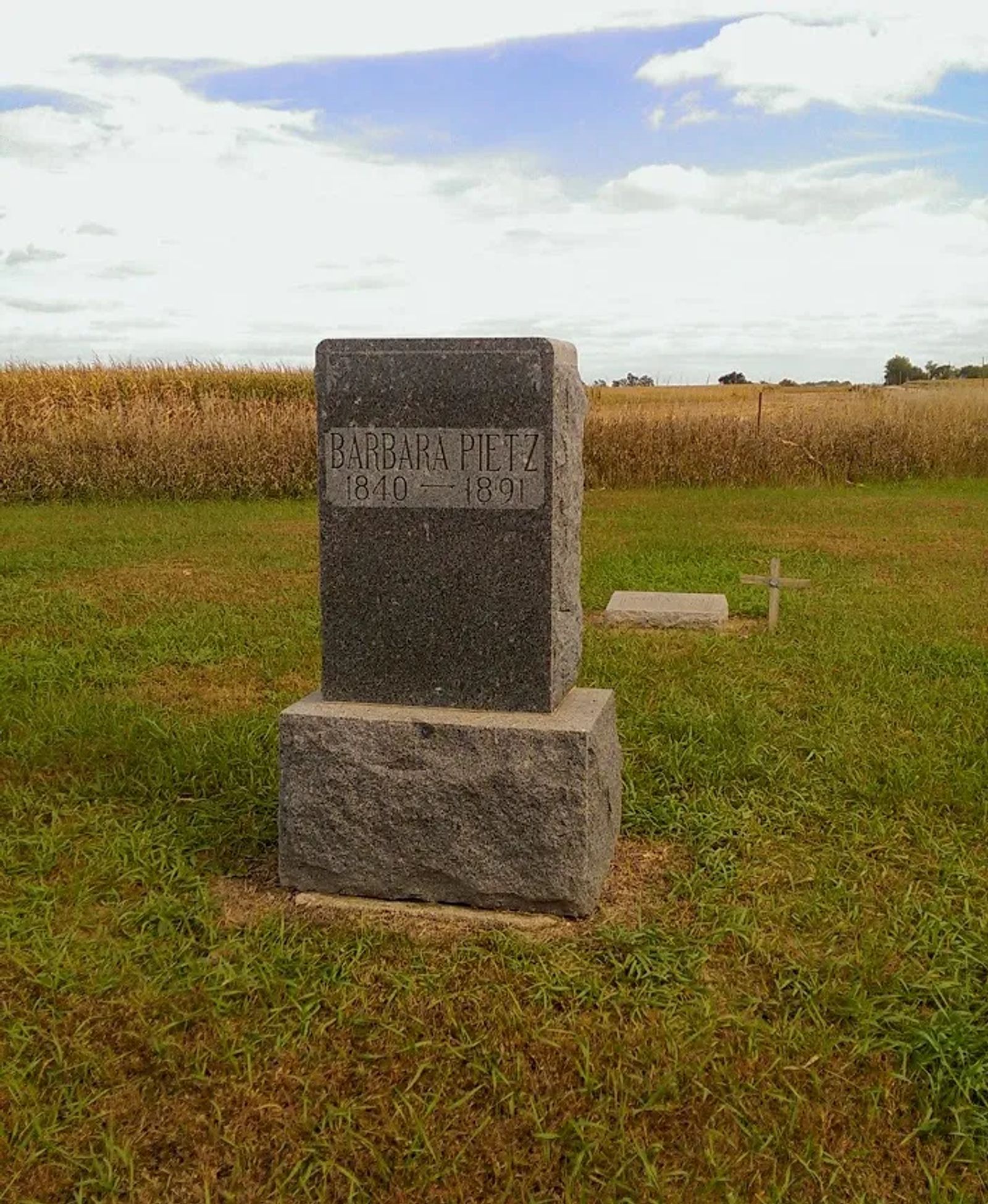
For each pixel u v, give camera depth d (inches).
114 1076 114.0
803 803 176.4
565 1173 101.6
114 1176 101.0
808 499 665.0
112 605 340.5
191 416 717.9
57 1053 116.1
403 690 147.1
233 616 321.4
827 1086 111.8
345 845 144.8
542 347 137.5
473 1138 105.4
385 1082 113.2
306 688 251.8
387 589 145.4
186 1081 113.0
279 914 142.3
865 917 142.4
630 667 260.8
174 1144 105.7
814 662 267.4
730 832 167.0
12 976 129.8
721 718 213.9
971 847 163.8
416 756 140.9
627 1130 106.0
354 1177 100.6
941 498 668.7
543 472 139.2
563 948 134.1
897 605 340.2
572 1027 119.6
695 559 441.4
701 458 753.6
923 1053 115.3
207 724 216.1
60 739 205.9
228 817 172.9
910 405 811.4
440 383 140.3
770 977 130.0
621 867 158.2
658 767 191.6
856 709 224.5
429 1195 99.6
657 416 773.9
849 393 908.0
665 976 128.6
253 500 661.3
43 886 149.4
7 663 262.5
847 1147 104.7
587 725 139.3
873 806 177.0
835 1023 120.6
